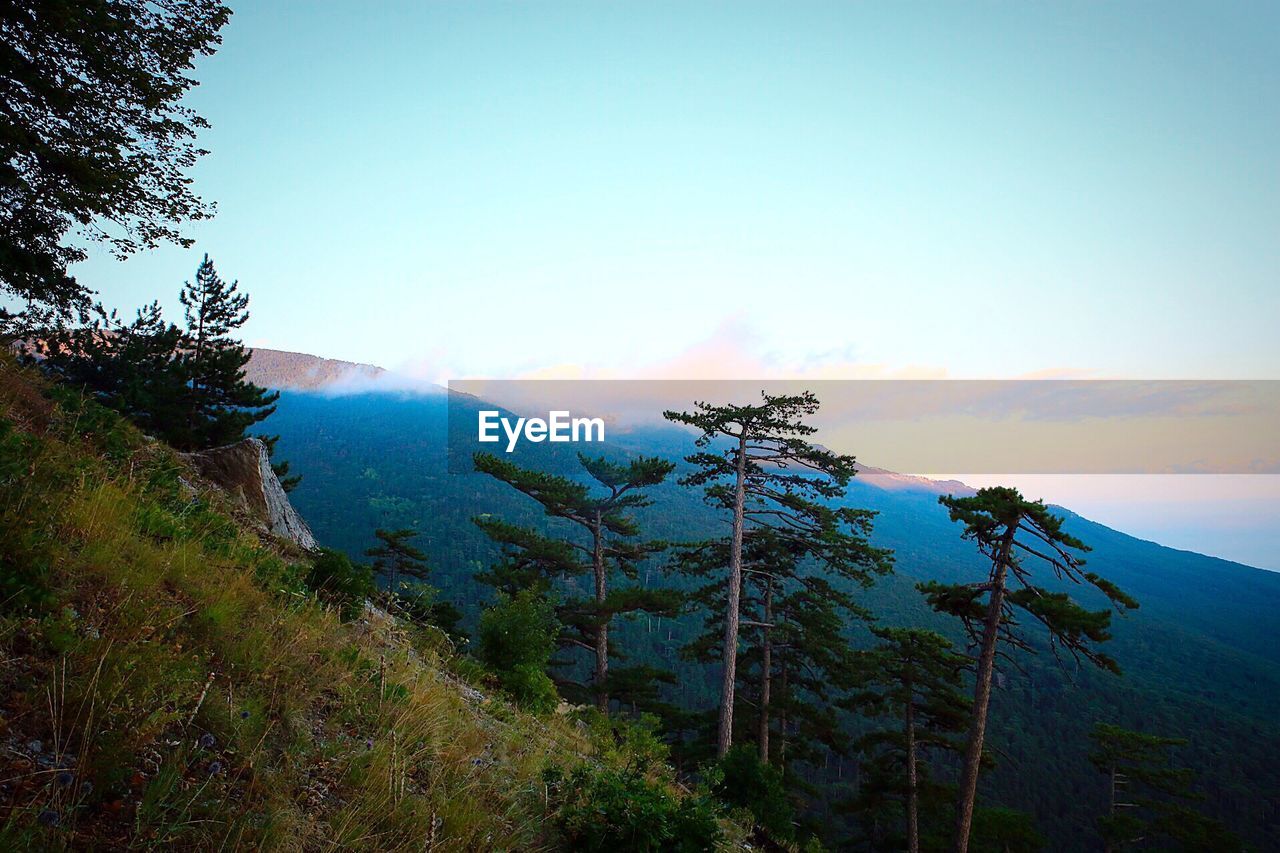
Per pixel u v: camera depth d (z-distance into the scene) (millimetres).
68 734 3041
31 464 5168
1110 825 37375
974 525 16578
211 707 3877
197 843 2980
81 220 11633
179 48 11320
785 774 26609
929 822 30734
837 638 26859
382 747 4957
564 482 26516
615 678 26719
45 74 10539
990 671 17328
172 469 8867
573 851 5344
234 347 29594
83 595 4184
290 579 7758
